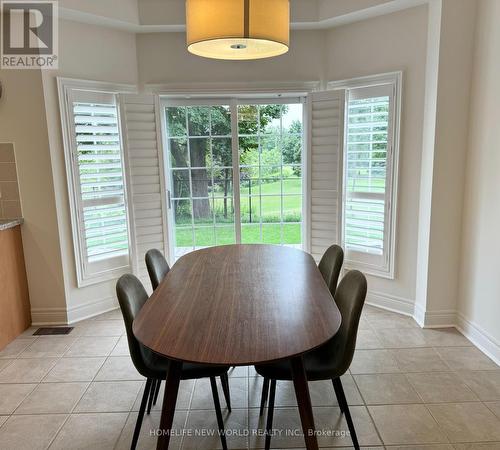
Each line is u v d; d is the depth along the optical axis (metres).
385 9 3.03
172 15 3.25
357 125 3.38
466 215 2.91
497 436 1.93
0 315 2.87
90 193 3.34
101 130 3.34
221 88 3.54
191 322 1.59
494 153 2.56
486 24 2.59
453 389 2.31
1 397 2.32
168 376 1.50
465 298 2.96
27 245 3.17
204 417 2.13
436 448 1.86
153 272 2.27
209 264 2.40
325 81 3.56
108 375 2.54
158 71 3.52
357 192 3.49
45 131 3.01
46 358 2.76
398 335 2.98
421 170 3.09
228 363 1.30
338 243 3.61
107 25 3.25
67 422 2.10
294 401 2.25
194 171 3.79
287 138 3.79
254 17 1.69
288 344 1.40
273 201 3.91
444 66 2.76
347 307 1.76
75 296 3.34
